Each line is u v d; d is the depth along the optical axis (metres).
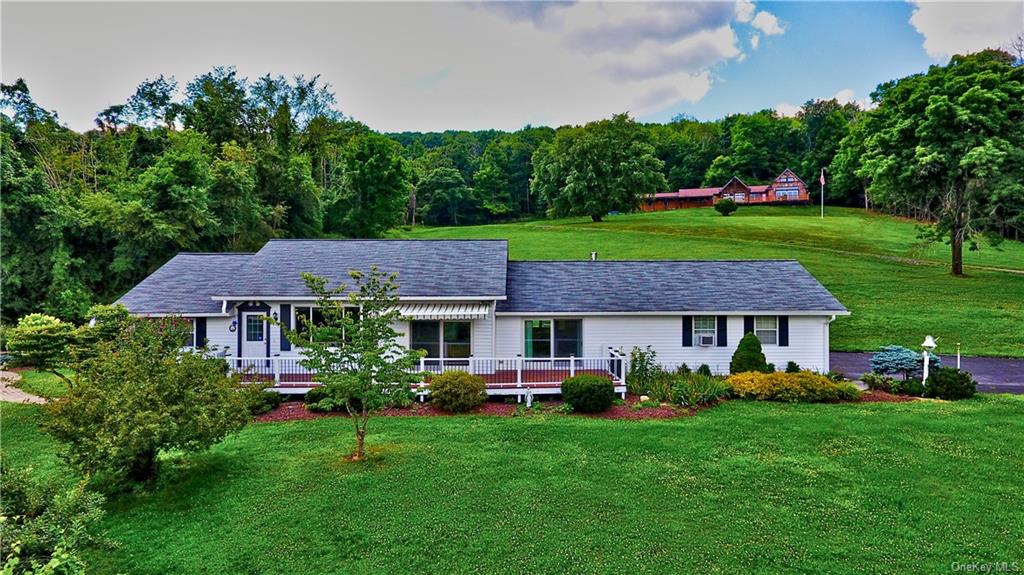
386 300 15.29
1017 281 43.19
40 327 20.12
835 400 20.34
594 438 16.09
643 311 24.47
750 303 24.95
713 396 20.12
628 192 82.12
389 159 68.56
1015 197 41.62
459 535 10.54
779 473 13.30
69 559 8.30
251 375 21.16
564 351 25.06
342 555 9.95
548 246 61.91
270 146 65.06
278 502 12.14
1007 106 42.44
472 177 131.25
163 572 9.56
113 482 13.18
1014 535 10.27
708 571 9.25
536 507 11.66
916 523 10.77
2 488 9.67
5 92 58.53
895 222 76.94
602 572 9.27
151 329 15.38
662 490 12.42
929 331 33.69
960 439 15.49
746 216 84.25
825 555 9.67
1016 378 24.70
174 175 40.75
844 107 127.94
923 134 43.16
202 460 14.62
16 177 32.66
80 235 35.00
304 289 23.84
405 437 16.42
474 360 21.66
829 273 47.09
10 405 20.53
